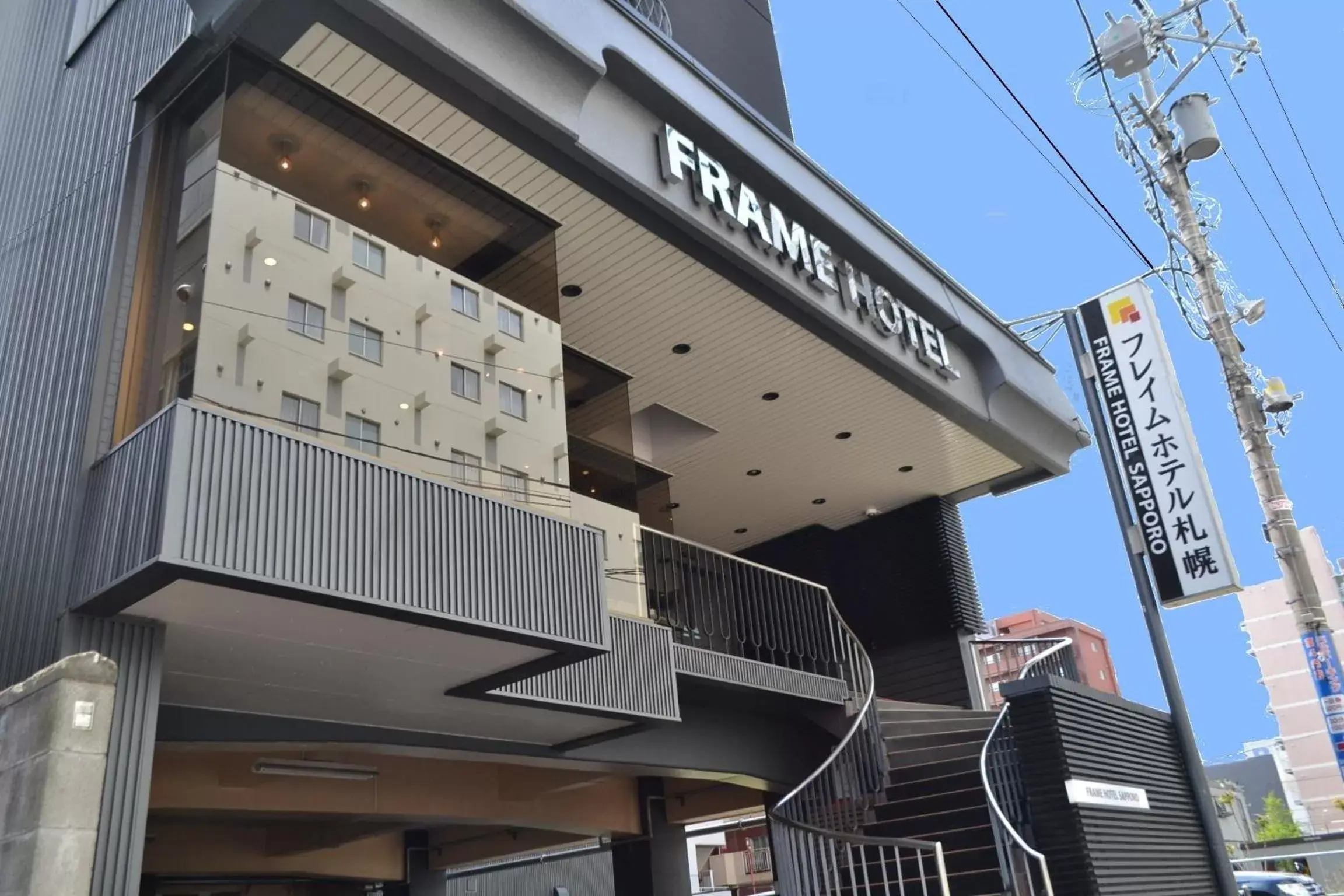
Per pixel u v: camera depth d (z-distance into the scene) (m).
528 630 5.92
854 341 10.41
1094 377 11.52
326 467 5.39
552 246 7.80
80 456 5.57
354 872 13.17
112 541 5.07
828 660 11.41
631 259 8.98
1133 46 12.26
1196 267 12.12
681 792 12.07
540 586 6.12
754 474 13.53
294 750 8.63
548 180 7.92
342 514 5.35
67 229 6.92
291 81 6.51
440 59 6.78
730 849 34.00
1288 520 10.70
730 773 10.08
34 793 4.00
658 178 8.36
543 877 20.66
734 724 10.40
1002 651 14.43
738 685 9.51
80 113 7.56
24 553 5.85
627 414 10.53
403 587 5.44
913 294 11.35
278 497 5.12
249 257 5.81
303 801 9.27
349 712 7.08
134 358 5.83
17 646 5.55
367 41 6.57
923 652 14.12
